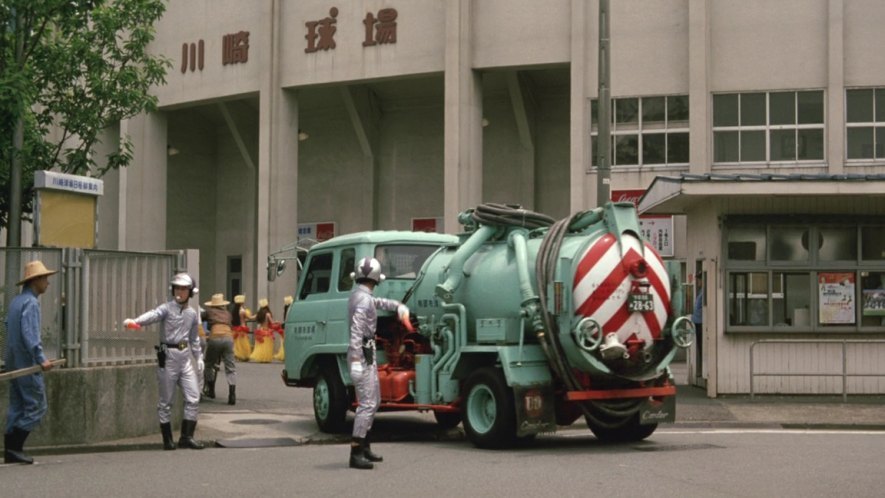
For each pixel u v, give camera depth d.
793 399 18.91
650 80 32.06
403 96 39.25
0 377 11.76
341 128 41.12
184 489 10.02
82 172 20.09
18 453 12.00
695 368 21.33
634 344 12.95
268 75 37.50
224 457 12.55
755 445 13.34
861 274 19.17
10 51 17.88
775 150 31.17
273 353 32.84
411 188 39.66
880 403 18.30
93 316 14.15
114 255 14.49
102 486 10.23
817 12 30.89
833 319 19.19
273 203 37.47
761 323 19.28
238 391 21.67
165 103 40.84
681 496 9.45
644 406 13.34
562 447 13.37
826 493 9.59
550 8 33.09
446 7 34.00
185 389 13.70
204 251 45.22
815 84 30.86
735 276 19.38
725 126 31.53
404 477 10.67
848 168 30.53
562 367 12.85
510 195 37.44
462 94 33.78
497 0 33.72
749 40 31.31
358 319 11.41
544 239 13.10
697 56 31.30
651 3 32.09
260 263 37.47
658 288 13.16
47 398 13.52
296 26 37.25
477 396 13.30
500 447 13.12
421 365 14.15
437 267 14.49
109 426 14.09
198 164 45.06
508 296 13.22
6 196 18.52
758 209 19.25
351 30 36.00
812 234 19.25
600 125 19.44
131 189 41.88
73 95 20.31
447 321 13.86
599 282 12.77
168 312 13.63
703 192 18.81
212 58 39.41
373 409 11.45
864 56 30.58
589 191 32.34
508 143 37.56
